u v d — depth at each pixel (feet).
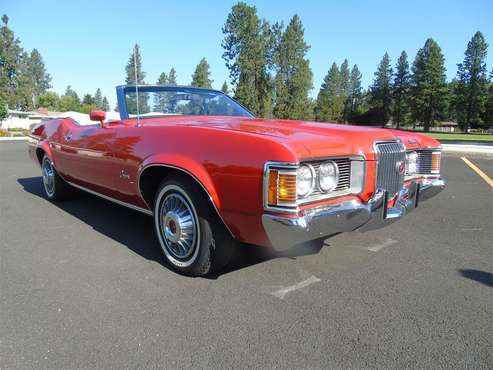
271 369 6.31
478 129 270.46
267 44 208.03
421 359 6.59
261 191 7.71
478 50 249.96
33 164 31.99
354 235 13.14
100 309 8.12
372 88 306.35
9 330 7.36
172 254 10.05
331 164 8.40
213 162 8.47
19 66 252.83
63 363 6.43
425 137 13.01
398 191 10.33
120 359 6.53
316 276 9.84
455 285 9.43
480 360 6.57
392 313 8.08
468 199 19.21
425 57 263.08
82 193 18.52
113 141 11.35
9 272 9.95
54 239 12.48
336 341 7.07
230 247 9.23
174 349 6.80
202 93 14.01
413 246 12.16
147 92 12.88
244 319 7.77
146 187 10.58
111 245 11.93
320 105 310.45
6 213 15.61
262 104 203.72
